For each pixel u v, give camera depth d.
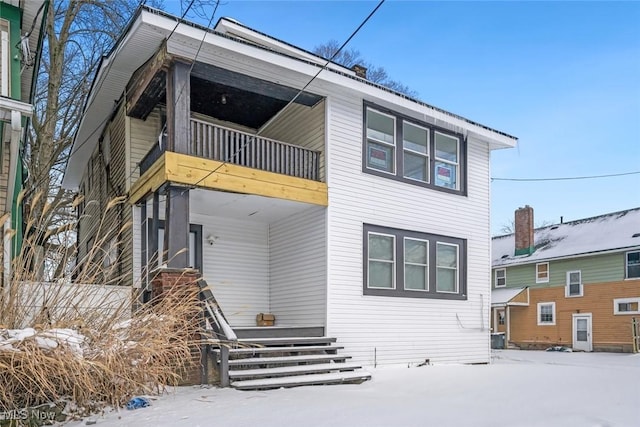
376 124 10.16
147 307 5.80
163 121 9.95
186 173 7.56
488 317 11.45
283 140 10.44
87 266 5.54
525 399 5.76
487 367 9.73
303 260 9.63
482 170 11.98
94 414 4.77
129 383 5.01
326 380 6.97
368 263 9.60
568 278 23.17
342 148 9.52
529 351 21.48
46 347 4.40
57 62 13.38
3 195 7.88
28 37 9.03
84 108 10.93
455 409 5.00
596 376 8.20
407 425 4.21
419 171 10.81
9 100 6.13
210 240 9.94
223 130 8.29
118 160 10.28
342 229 9.30
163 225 9.43
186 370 6.43
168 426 4.24
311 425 4.20
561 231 26.12
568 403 5.48
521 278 25.28
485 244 11.73
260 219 10.44
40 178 13.09
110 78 9.43
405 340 9.88
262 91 8.96
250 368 7.03
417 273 10.40
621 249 21.11
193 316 6.38
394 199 10.16
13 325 4.83
